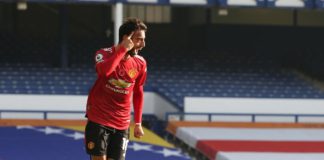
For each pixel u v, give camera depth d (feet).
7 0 80.79
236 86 92.84
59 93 83.66
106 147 24.57
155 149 63.00
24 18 104.83
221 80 94.38
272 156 58.85
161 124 80.23
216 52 104.53
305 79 104.58
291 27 109.40
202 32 108.47
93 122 24.41
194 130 73.10
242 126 78.74
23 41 100.53
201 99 80.79
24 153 59.93
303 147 65.10
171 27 109.40
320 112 83.82
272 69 100.78
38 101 79.00
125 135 24.93
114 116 24.43
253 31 108.58
